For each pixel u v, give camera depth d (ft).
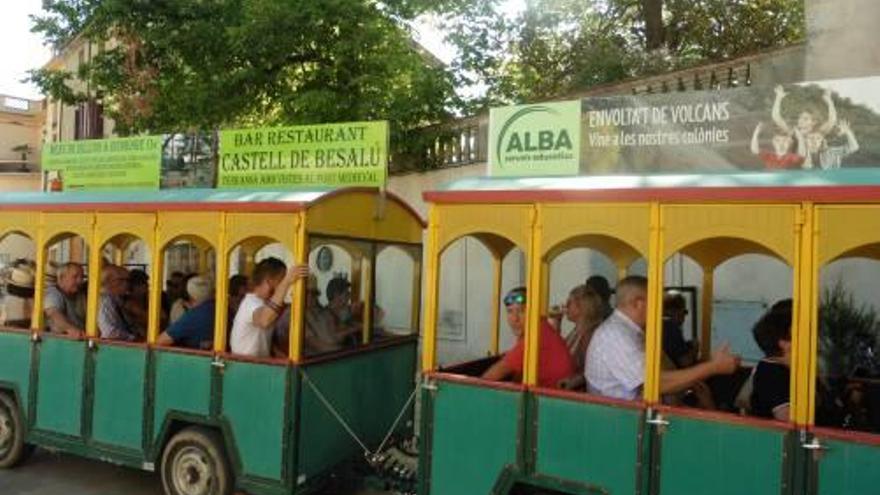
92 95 53.16
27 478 21.79
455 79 42.96
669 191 13.29
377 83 36.47
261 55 39.22
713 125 16.21
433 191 15.80
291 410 17.28
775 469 12.10
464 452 15.16
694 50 49.85
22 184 80.79
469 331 32.22
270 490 17.43
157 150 25.36
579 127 17.76
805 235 12.18
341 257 21.33
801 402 12.03
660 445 13.12
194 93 40.29
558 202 14.40
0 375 22.50
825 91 15.01
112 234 20.51
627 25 53.52
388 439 20.10
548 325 15.38
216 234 18.67
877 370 16.92
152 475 22.18
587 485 13.75
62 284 22.43
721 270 25.43
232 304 20.45
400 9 40.60
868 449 11.44
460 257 32.60
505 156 18.78
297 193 18.58
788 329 13.58
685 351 17.53
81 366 20.70
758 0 50.29
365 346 20.01
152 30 40.42
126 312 22.13
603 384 14.34
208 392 18.42
